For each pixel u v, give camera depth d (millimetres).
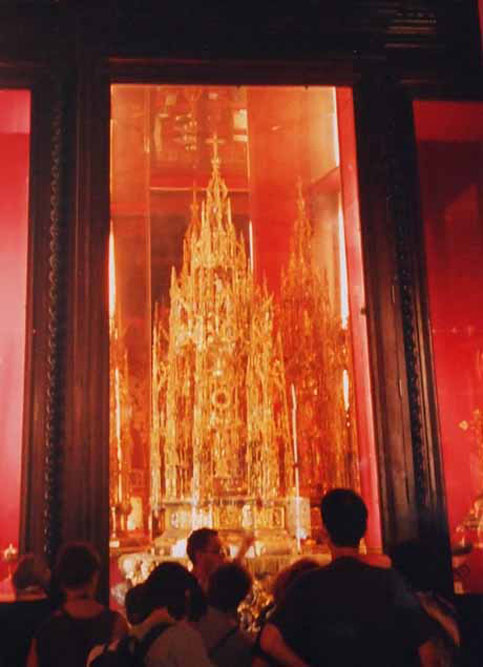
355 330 10281
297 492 10609
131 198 11273
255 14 10062
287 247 11547
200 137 11625
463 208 10023
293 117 11359
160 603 4941
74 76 9688
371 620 4352
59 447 8664
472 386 9500
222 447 10625
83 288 9070
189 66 9914
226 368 10852
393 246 9594
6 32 9711
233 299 11133
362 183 9812
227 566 6164
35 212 9258
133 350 10938
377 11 10250
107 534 8578
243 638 5820
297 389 10977
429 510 8945
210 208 11484
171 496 10445
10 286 9180
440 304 9742
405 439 9094
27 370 8836
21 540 8453
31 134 9469
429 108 10195
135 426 10664
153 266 11242
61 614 5477
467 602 8570
